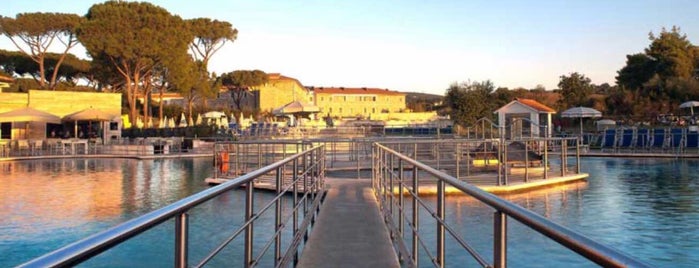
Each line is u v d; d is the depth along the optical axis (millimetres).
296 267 4934
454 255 7434
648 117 40875
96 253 1267
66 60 51094
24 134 35906
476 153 17156
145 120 42062
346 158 22844
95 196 12969
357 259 5223
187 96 49625
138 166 23062
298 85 82500
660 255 7172
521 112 27750
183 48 41156
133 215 10289
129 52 37438
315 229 6820
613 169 20000
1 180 16766
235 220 9602
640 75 51875
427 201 12125
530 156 17516
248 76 68062
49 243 8031
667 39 50406
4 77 48625
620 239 8141
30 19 42844
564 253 7250
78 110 37562
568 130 40031
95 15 38062
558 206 11430
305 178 7668
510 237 8148
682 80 42500
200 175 18500
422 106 95938
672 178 16500
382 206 8203
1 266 6730
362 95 94188
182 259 2047
